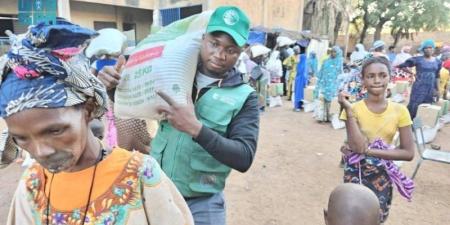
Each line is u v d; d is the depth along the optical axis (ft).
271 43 54.54
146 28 60.95
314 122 28.22
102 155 3.27
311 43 57.52
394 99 36.11
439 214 13.09
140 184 3.24
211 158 5.51
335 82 26.20
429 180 16.24
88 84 2.84
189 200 5.65
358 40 106.22
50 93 2.60
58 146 2.75
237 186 15.16
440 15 95.30
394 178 7.64
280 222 12.30
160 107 5.00
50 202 3.20
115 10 55.93
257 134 5.48
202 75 5.58
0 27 44.88
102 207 3.14
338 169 17.56
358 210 5.01
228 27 5.07
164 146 5.72
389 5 98.02
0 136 3.34
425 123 22.98
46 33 2.55
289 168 17.54
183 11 55.52
